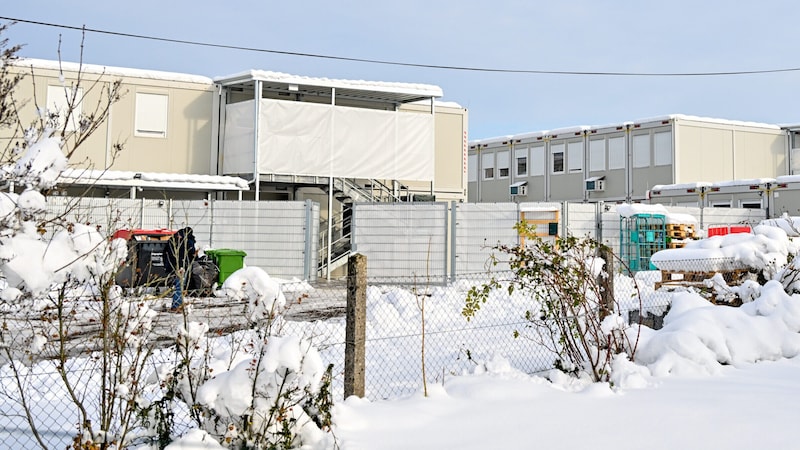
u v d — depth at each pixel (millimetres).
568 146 38562
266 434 4664
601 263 7652
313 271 21391
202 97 25031
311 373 4582
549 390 6535
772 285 8984
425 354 8656
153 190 24141
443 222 21203
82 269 4219
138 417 4637
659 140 34812
